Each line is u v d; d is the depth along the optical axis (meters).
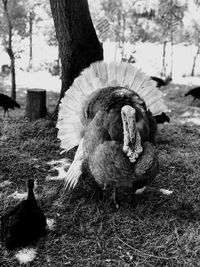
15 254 1.85
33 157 2.95
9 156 2.90
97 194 2.35
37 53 9.77
